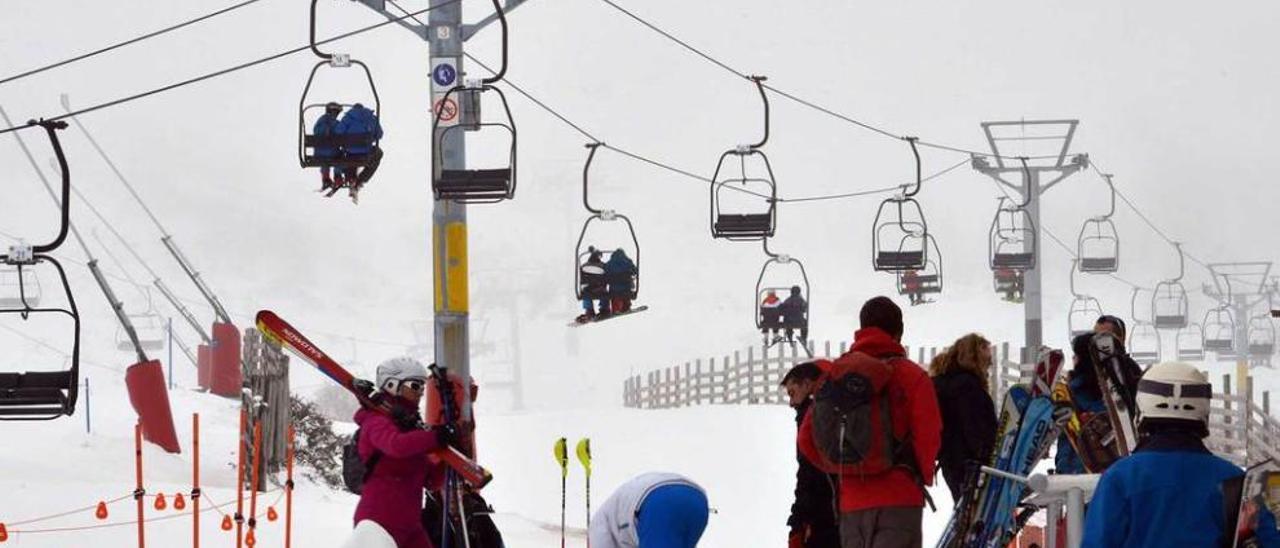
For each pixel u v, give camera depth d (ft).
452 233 55.06
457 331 54.70
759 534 63.82
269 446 68.28
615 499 24.04
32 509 52.13
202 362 114.42
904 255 88.94
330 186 62.34
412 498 27.25
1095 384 28.40
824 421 26.45
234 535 48.19
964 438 29.40
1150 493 17.15
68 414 43.62
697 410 108.06
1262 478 16.60
